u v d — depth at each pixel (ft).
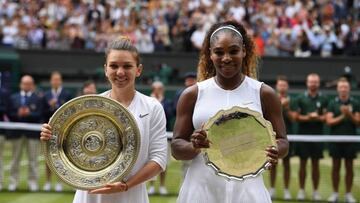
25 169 64.18
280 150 21.25
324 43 103.76
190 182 21.74
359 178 58.44
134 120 21.01
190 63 98.43
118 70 21.54
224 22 22.70
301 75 99.04
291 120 53.21
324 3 116.78
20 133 54.13
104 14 109.81
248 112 20.70
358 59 99.04
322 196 53.52
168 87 91.66
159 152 21.91
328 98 53.52
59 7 109.70
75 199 22.12
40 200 48.62
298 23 107.45
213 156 20.74
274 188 52.65
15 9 108.68
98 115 21.22
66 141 21.31
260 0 114.32
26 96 56.39
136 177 21.40
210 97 21.71
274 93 21.81
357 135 55.21
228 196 21.34
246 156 20.71
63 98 56.75
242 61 22.65
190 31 101.81
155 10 109.19
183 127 21.86
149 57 98.32
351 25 110.42
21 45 101.86
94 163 21.16
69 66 99.14
